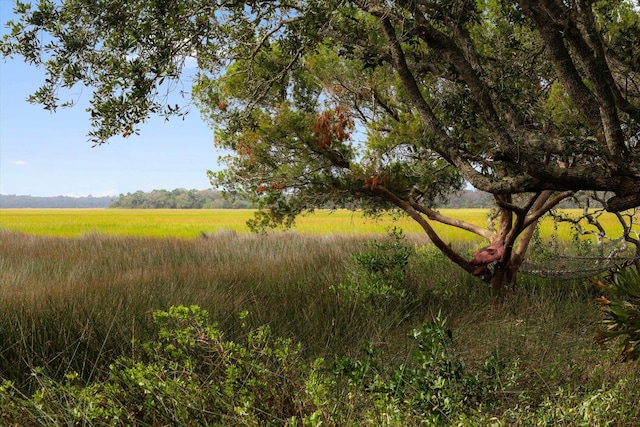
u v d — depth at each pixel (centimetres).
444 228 2359
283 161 741
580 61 358
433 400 354
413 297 745
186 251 1359
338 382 400
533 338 579
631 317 368
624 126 458
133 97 368
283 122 686
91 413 295
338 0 369
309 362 520
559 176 393
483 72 430
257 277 905
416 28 417
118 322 530
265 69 679
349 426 321
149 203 13662
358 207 872
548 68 537
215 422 313
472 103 465
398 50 436
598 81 354
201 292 714
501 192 419
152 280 825
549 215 831
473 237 1786
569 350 524
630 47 443
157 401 321
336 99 768
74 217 5062
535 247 983
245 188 791
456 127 478
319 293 748
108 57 387
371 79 732
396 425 315
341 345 569
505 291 785
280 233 1847
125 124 380
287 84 750
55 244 1561
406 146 682
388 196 753
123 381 337
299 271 959
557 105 494
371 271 741
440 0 405
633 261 615
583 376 449
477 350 546
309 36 385
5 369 458
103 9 352
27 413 312
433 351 390
